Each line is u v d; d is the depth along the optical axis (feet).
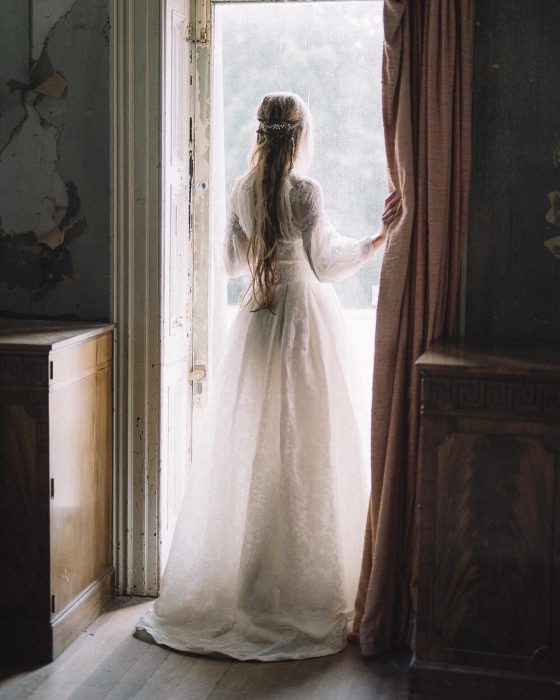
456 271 10.59
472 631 9.50
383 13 10.37
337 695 9.77
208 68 11.99
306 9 11.65
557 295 10.59
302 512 10.75
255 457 10.75
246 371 10.97
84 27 11.51
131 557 12.06
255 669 10.27
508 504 9.28
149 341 11.68
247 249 11.22
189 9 11.89
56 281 11.91
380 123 11.59
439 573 9.50
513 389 9.08
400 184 10.53
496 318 10.77
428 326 10.55
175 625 11.02
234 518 10.98
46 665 10.32
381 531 10.62
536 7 10.35
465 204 10.53
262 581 10.76
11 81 11.76
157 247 11.55
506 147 10.53
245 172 11.66
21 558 10.34
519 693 9.37
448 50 10.27
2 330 10.99
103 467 11.64
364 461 11.27
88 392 11.10
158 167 11.44
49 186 11.80
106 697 9.63
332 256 10.79
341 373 11.09
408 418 10.75
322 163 11.77
